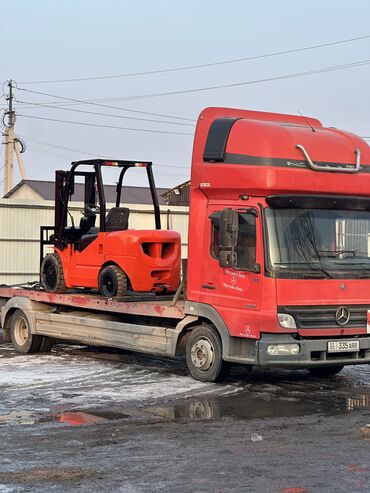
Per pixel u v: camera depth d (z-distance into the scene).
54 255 14.61
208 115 11.93
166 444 8.05
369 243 11.35
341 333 10.91
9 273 24.25
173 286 13.51
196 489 6.54
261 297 10.68
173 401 10.38
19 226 24.39
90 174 14.53
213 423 9.06
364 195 11.54
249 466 7.22
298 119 12.88
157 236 13.28
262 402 10.40
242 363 11.00
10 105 44.19
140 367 13.27
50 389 11.21
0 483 6.70
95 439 8.25
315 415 9.55
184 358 14.41
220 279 11.31
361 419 9.33
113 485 6.65
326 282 10.86
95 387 11.38
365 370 13.27
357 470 7.09
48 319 14.57
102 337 13.42
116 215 13.88
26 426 8.87
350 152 11.53
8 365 13.52
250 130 11.17
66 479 6.81
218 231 11.40
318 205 11.03
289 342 10.65
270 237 10.73
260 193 10.86
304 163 11.02
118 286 13.12
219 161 11.41
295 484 6.67
